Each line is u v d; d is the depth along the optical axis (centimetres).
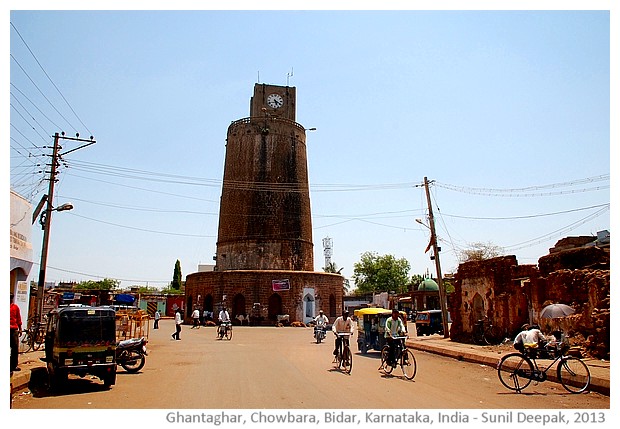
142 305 7100
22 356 1780
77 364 1307
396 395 1193
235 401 1118
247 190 5353
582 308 1905
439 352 2330
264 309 4856
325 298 5147
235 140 5584
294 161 5562
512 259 2564
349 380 1445
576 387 1288
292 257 5266
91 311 1359
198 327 4538
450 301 2989
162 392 1259
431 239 3334
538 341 1328
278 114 5697
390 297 7256
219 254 5431
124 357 1652
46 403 1132
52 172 2545
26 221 2094
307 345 2784
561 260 2295
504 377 1537
